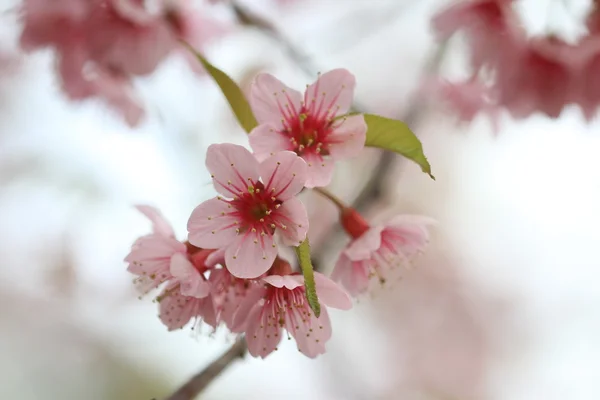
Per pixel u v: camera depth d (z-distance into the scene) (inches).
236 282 25.0
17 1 29.6
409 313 49.9
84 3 29.3
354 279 26.0
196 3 30.7
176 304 25.2
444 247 50.5
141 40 29.5
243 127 25.7
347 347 44.9
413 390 50.0
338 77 25.3
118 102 30.4
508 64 29.1
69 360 46.0
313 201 39.7
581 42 28.5
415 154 25.1
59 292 44.4
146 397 44.9
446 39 30.0
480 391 50.8
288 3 38.9
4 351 45.4
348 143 25.1
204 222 24.7
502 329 52.3
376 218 48.0
